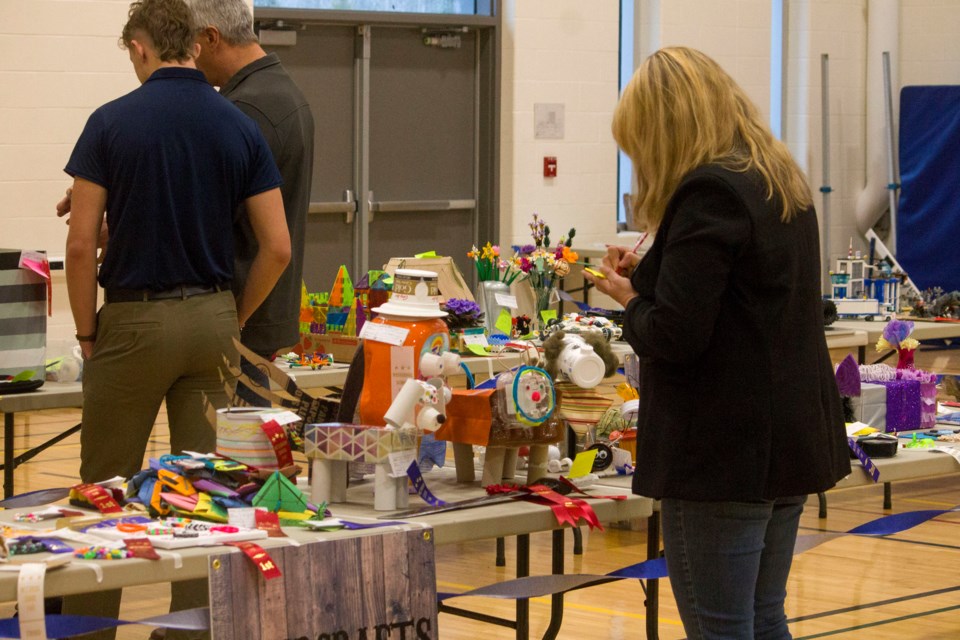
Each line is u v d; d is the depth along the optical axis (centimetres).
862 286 790
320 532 263
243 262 368
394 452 289
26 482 649
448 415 314
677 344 246
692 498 251
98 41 808
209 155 331
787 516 269
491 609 469
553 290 641
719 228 246
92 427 335
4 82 782
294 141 387
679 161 257
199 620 247
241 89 385
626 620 456
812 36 1232
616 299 272
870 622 454
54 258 793
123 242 324
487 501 297
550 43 1054
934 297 848
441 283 579
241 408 301
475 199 1046
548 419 310
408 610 263
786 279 252
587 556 544
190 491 275
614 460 338
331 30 962
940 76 1261
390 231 1007
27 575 225
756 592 273
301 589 248
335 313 553
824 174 1234
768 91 1193
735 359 250
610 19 1080
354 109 978
